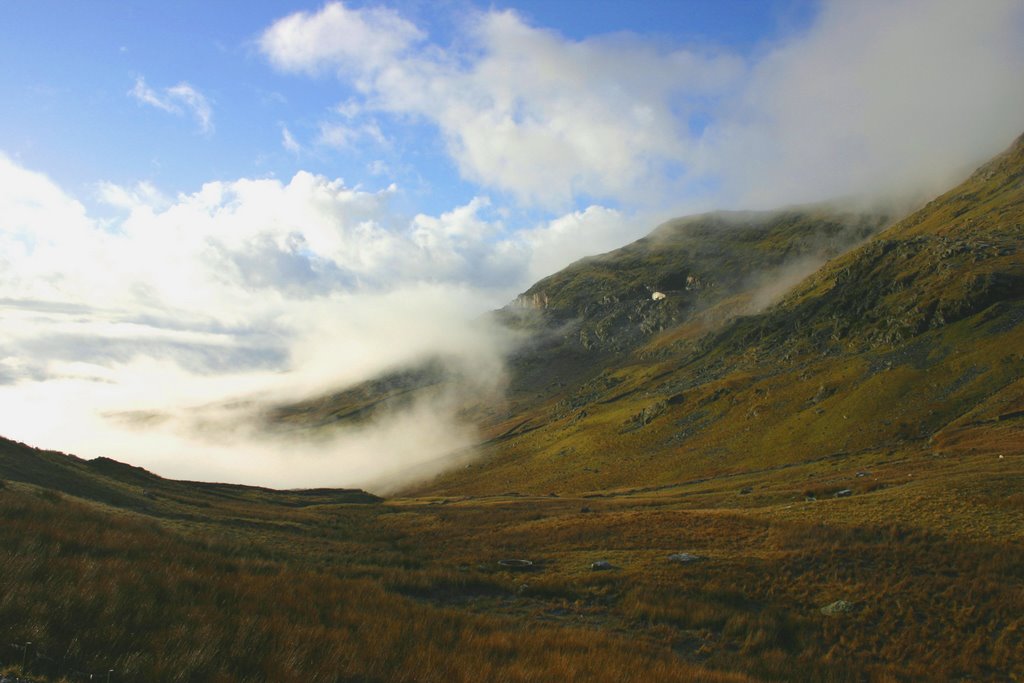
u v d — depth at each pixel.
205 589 19.61
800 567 35.72
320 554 45.50
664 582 34.78
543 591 34.91
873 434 125.88
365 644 17.12
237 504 79.56
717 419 183.62
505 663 18.44
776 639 28.03
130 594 16.48
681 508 69.81
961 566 32.88
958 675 24.73
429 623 22.17
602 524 52.94
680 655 26.31
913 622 28.55
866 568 34.34
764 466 131.50
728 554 39.50
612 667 19.52
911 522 40.72
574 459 198.12
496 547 49.88
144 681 11.58
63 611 13.56
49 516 27.67
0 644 11.46
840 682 23.95
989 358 133.38
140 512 52.28
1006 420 100.50
